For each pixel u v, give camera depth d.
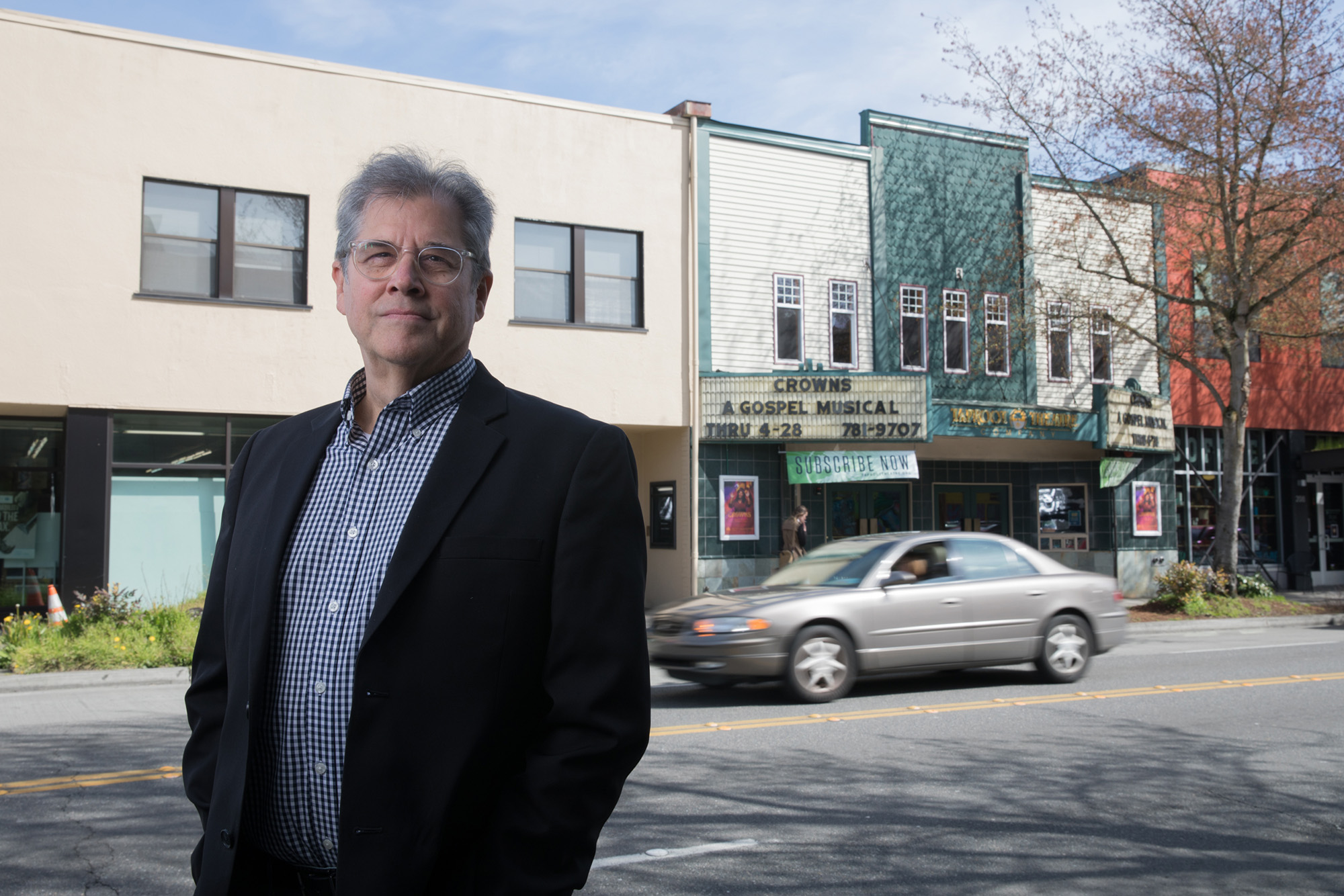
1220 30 18.59
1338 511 26.31
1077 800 6.42
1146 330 22.98
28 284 14.06
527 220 17.28
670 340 18.23
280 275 15.58
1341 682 10.95
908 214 20.53
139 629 12.97
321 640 1.92
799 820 5.98
